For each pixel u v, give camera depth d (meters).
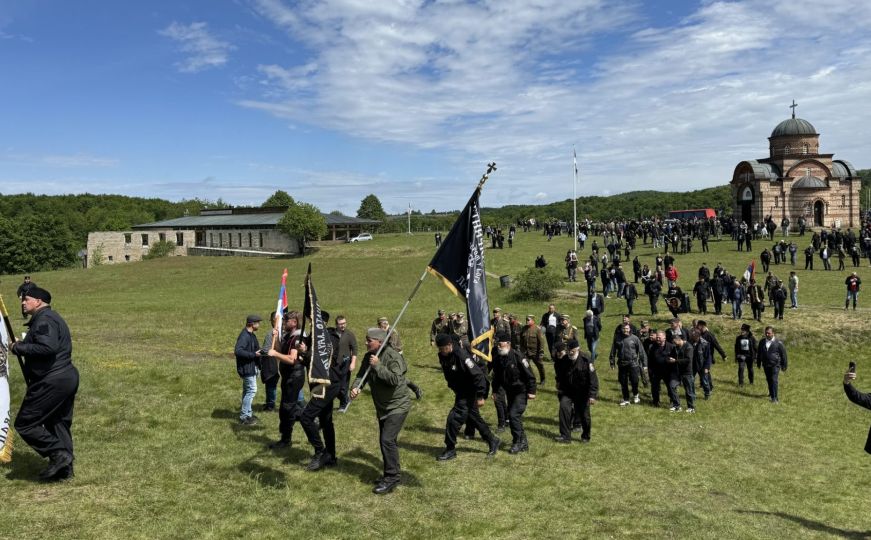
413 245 68.94
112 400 12.45
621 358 16.52
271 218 88.06
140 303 39.66
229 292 48.34
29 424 7.71
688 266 43.34
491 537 7.52
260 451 10.06
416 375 18.50
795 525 8.67
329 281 52.09
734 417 15.67
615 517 8.31
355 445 10.86
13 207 158.62
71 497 7.65
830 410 16.78
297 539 7.14
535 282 35.50
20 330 23.45
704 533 7.93
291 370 10.20
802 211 68.06
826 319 26.19
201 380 14.94
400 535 7.43
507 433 12.56
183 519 7.38
